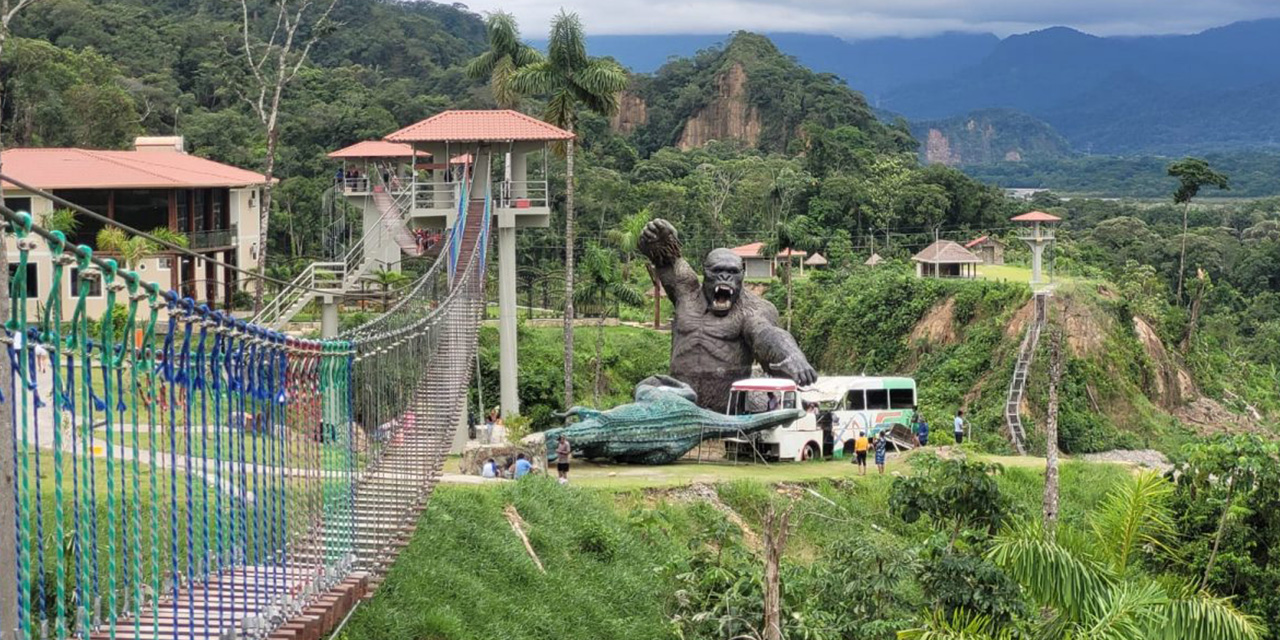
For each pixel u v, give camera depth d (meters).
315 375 14.99
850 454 42.50
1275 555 25.98
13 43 76.88
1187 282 97.94
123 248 43.81
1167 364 71.50
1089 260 99.00
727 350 40.34
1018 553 19.42
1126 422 65.25
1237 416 71.88
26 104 75.25
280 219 77.81
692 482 33.75
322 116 94.50
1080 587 19.31
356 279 42.81
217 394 11.55
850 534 31.95
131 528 16.84
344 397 16.38
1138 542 22.58
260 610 12.90
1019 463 41.06
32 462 19.09
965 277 79.69
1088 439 61.88
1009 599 21.53
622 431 36.59
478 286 37.03
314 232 78.31
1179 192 92.56
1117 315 70.88
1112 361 67.12
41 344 9.41
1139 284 80.88
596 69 51.16
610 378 64.31
